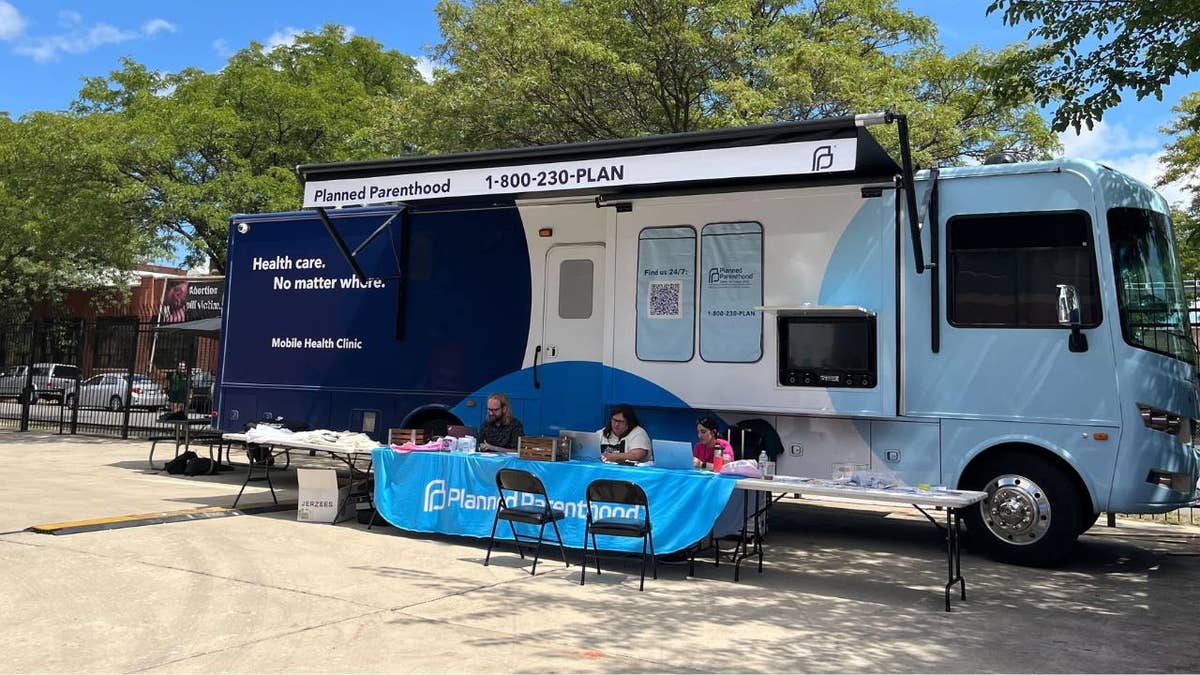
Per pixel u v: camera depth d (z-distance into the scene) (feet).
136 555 22.59
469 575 22.00
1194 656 16.80
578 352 30.99
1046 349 24.29
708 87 46.52
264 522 28.32
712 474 22.95
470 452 27.30
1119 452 23.27
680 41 43.93
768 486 21.75
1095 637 18.02
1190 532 32.45
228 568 21.56
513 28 45.14
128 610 17.57
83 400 61.62
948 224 25.70
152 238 68.85
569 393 31.01
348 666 14.58
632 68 42.80
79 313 104.58
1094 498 23.54
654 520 23.29
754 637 17.34
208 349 74.02
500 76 44.73
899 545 28.53
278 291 37.22
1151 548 29.04
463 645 15.97
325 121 69.00
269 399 37.04
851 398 26.02
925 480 25.40
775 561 25.44
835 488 21.03
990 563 25.43
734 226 28.14
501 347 32.32
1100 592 22.12
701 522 22.66
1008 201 25.09
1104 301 23.72
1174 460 23.86
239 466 43.96
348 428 35.01
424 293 33.94
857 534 30.68
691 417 28.60
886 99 41.57
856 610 19.80
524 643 16.26
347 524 28.63
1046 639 17.78
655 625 17.97
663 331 28.89
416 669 14.53
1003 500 24.82
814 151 21.88
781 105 42.14
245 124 65.92
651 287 29.19
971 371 25.04
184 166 66.69
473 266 33.12
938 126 41.96
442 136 48.06
